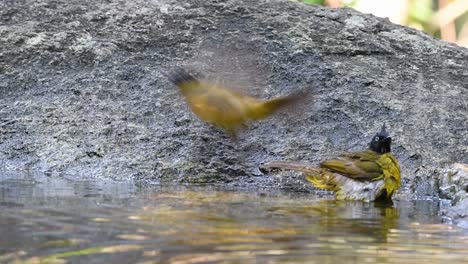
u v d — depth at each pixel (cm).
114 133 1507
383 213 1177
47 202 1113
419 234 1010
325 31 1798
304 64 1667
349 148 1485
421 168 1416
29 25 1762
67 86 1623
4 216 998
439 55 1822
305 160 1455
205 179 1419
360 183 1317
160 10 1825
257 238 924
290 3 1920
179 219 1013
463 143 1520
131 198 1177
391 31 1873
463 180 1328
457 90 1688
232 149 1477
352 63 1706
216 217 1039
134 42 1728
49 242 866
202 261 812
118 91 1608
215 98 923
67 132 1517
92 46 1709
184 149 1468
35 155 1477
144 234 916
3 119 1552
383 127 1362
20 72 1655
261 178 1427
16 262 785
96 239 886
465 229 1054
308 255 861
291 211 1131
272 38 1738
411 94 1639
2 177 1370
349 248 905
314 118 1541
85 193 1214
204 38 1739
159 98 1584
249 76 1617
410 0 2702
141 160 1445
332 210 1173
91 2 1852
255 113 927
